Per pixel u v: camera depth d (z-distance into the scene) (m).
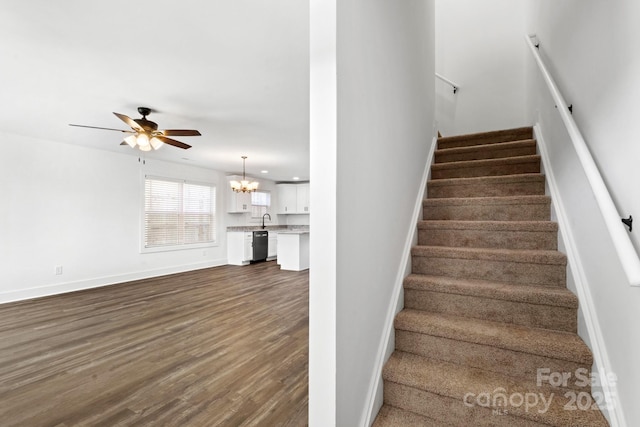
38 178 4.50
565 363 1.31
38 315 3.64
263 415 1.76
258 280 5.69
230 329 3.16
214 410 1.81
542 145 2.43
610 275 1.17
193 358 2.49
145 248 5.91
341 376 1.11
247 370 2.29
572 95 1.66
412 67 2.22
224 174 7.71
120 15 1.86
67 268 4.80
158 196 6.18
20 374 2.23
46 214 4.58
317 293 1.10
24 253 4.36
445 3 4.45
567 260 1.63
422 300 1.82
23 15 1.84
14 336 2.98
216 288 5.04
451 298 1.74
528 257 1.72
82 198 4.98
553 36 2.06
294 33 2.08
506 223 1.97
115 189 5.43
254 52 2.30
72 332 3.08
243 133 4.32
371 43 1.42
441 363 1.53
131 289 4.97
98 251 5.18
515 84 3.99
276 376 2.20
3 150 4.18
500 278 1.80
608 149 1.19
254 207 8.53
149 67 2.50
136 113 3.51
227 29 2.03
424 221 2.24
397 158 1.85
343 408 1.13
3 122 3.76
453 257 1.92
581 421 1.13
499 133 3.03
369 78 1.40
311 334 1.11
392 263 1.74
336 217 1.07
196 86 2.85
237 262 7.56
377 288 1.50
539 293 1.52
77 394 1.97
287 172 7.70
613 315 1.14
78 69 2.50
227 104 3.28
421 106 2.56
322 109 1.08
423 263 2.03
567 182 1.75
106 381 2.13
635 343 0.98
